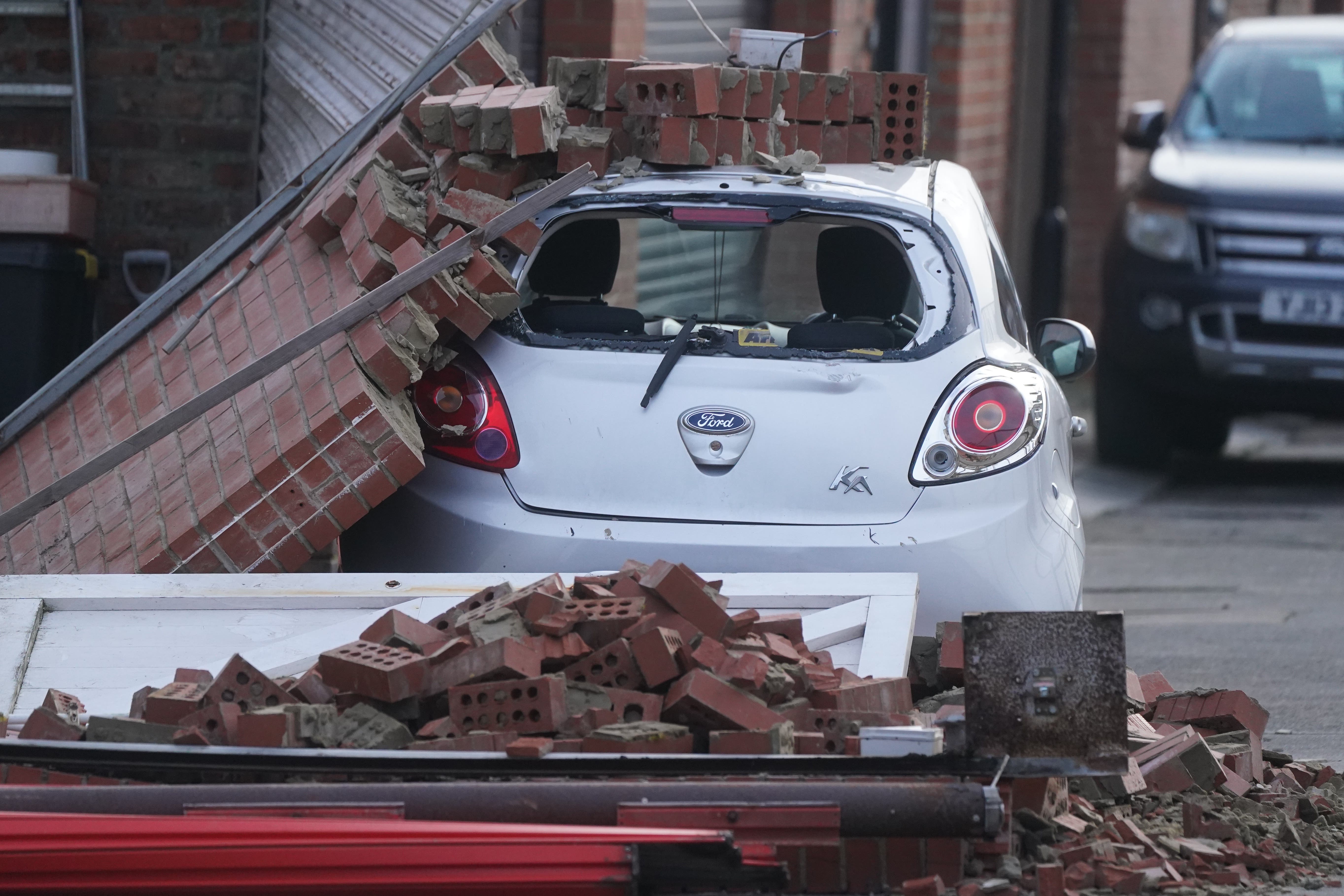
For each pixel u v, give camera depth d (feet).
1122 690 46.62
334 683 51.80
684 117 68.74
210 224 100.99
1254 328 145.59
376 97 78.84
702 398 63.00
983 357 64.85
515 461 63.00
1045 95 216.74
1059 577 63.41
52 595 59.41
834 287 79.20
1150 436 157.48
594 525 61.82
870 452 62.49
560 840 42.14
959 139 183.21
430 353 63.77
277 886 41.83
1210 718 63.77
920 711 57.06
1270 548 128.06
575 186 63.98
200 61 100.32
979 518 62.18
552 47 127.75
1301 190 146.00
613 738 48.14
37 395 77.15
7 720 54.03
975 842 48.42
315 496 60.90
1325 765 63.98
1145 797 56.49
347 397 60.54
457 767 46.75
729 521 61.87
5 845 41.65
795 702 51.67
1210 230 146.41
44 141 101.14
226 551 61.21
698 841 42.24
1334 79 161.38
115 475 68.08
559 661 52.29
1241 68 163.84
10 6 99.45
